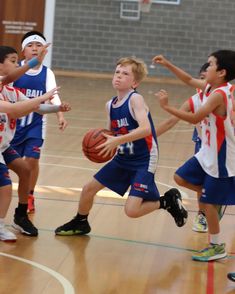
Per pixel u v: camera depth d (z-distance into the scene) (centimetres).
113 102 541
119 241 558
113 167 547
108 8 2295
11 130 552
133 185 531
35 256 502
